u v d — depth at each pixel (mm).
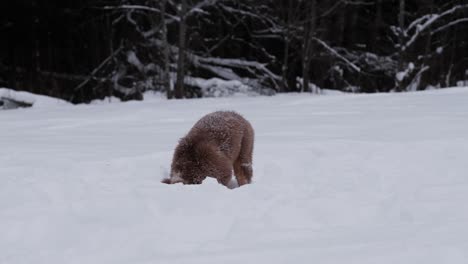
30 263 4559
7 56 33438
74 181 7371
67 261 4566
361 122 12922
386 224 5348
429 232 4871
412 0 34438
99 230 5328
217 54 35500
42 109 19828
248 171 8141
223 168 7355
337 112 15352
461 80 36156
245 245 4805
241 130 8008
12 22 32406
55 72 33531
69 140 11484
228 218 5660
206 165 7172
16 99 23453
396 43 35812
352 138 10570
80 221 5602
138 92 30094
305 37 31609
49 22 32438
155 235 5133
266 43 36344
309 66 34094
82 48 33969
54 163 8680
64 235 5238
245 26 34000
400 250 4398
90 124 14625
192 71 34031
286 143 10133
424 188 6582
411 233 4895
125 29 32719
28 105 23562
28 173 7906
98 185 7160
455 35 34781
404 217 5555
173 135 12039
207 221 5559
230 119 7938
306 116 14758
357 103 17500
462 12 34344
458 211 5555
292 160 8766
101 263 4500
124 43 32812
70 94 32812
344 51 35281
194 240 5047
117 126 13977
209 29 34594
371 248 4504
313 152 9375
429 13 33969
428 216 5480
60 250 4859
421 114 13797
